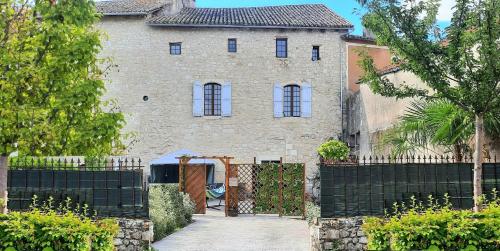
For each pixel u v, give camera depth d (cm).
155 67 2836
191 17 2903
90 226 866
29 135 1102
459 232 811
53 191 1199
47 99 1155
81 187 1207
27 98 1144
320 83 2891
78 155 1207
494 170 1203
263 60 2875
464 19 1134
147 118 2827
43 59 1152
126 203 1220
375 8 1155
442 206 1181
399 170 1194
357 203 1200
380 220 916
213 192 2375
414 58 1141
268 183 2133
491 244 823
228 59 2862
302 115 2872
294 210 2092
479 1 1084
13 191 1191
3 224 832
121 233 1208
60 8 1133
